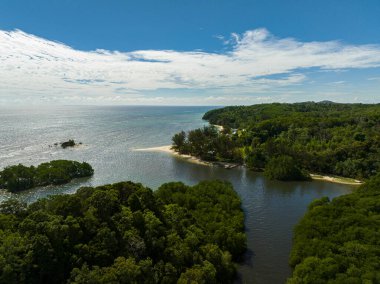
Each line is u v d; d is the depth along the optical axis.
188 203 93.50
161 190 100.50
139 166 170.75
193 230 75.00
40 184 132.88
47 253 50.12
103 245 56.62
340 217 82.31
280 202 118.06
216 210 91.88
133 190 79.38
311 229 78.19
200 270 58.12
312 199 123.00
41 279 49.12
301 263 65.06
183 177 153.62
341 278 57.06
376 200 90.00
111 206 66.94
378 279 55.72
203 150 194.38
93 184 136.38
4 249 48.47
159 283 55.16
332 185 145.38
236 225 86.69
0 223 59.59
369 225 76.12
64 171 139.50
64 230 54.59
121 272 50.09
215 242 75.19
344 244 68.81
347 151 172.38
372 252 64.50
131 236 60.25
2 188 127.25
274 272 70.19
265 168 164.62
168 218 75.81
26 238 52.34
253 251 79.06
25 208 69.25
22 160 169.75
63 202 64.38
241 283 66.19
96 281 47.53
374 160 160.12
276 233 89.25
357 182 151.25
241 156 191.38
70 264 52.56
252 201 118.81
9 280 45.19
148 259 57.09
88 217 61.31
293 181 151.12
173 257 61.19
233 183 145.75
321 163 167.88
